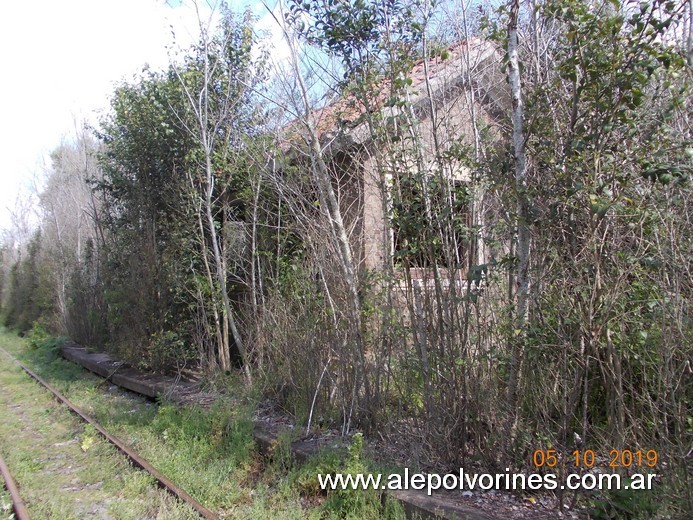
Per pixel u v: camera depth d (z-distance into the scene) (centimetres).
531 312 439
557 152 440
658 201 395
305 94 657
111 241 1430
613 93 407
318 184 653
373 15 576
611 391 420
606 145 415
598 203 383
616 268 408
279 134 780
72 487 604
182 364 1036
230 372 899
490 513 418
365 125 616
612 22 391
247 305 859
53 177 2752
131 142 1137
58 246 2253
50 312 2314
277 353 760
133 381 1034
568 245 430
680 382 376
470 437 490
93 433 775
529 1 510
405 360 545
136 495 556
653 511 371
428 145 572
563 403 418
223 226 973
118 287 1252
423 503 438
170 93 1013
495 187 466
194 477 569
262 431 654
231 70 966
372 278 608
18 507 532
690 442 371
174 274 1020
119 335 1270
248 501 529
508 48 466
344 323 645
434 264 504
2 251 4144
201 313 999
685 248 386
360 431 610
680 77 413
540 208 430
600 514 398
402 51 564
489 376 474
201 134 941
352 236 675
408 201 527
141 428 768
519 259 447
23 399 1109
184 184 997
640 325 404
